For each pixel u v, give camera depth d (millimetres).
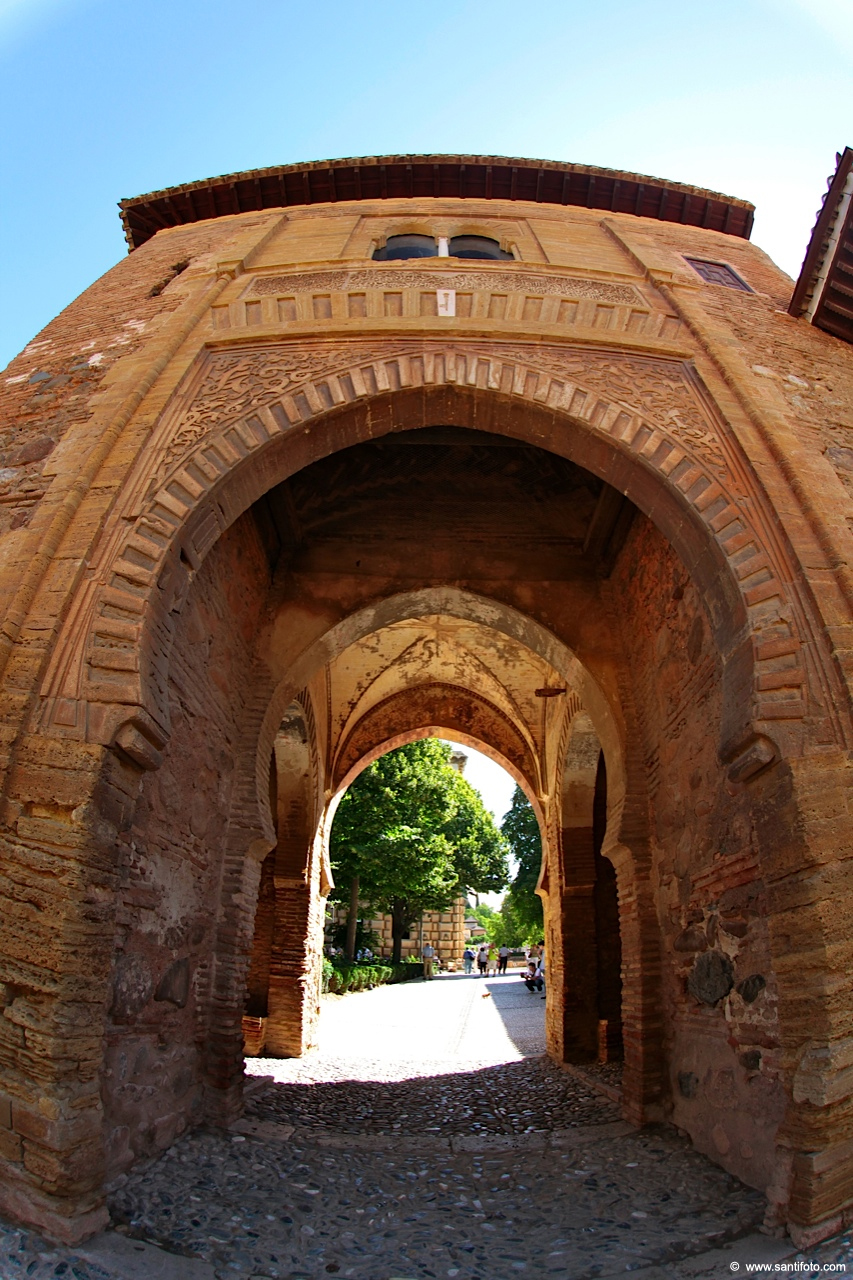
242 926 6543
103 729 4055
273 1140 5609
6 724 4027
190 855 5930
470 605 8711
